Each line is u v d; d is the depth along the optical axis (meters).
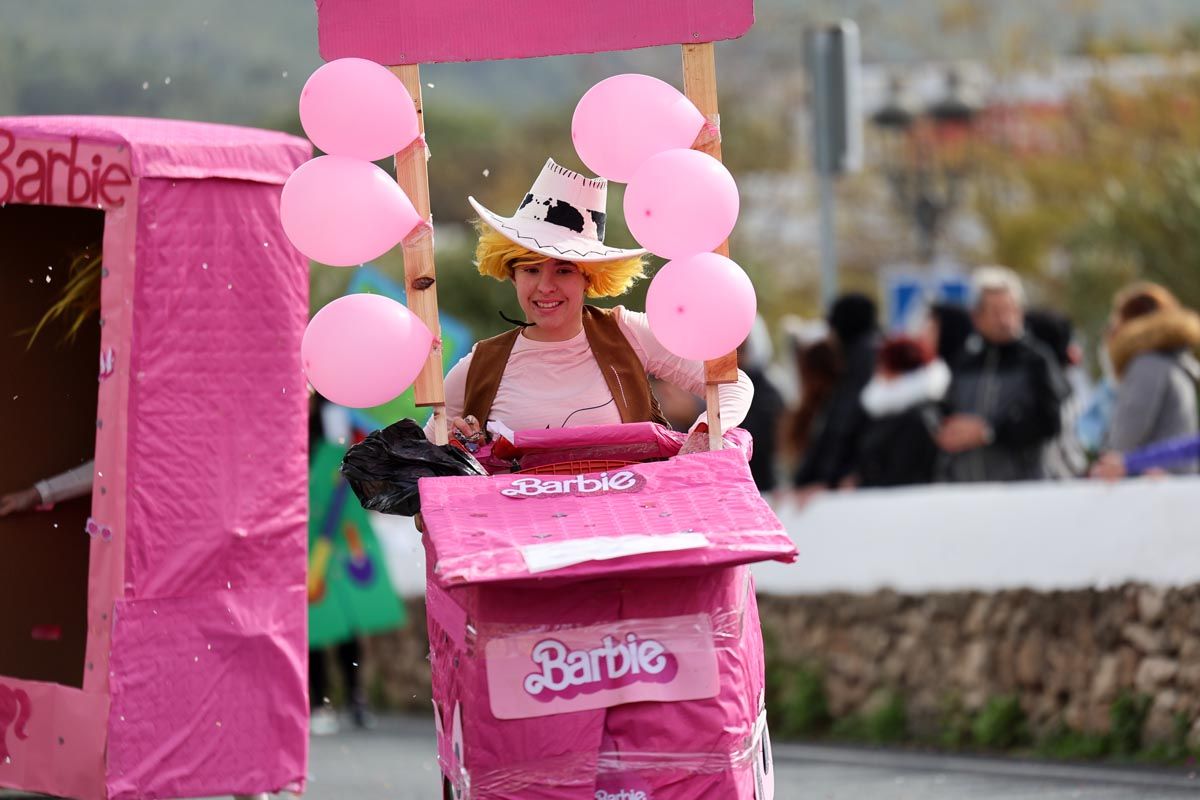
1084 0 65.75
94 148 14.12
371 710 27.52
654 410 11.93
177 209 14.12
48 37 97.00
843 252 72.19
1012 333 21.55
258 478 14.41
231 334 14.34
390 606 23.91
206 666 14.18
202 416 14.23
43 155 14.30
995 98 65.50
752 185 78.50
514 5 11.88
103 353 14.22
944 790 16.64
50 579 16.27
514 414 11.82
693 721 10.22
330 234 11.37
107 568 14.06
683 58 11.66
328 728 24.17
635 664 10.19
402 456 10.98
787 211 75.88
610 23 11.79
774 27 83.31
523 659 10.12
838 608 21.20
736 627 10.31
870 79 65.44
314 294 34.78
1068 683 18.56
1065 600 18.67
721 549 9.94
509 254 11.65
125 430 14.02
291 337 14.56
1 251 15.91
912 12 69.31
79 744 14.12
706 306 10.92
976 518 19.81
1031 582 19.05
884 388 22.03
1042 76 65.19
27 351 16.08
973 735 19.42
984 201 65.38
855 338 22.80
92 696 14.08
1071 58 65.25
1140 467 19.25
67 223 16.17
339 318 11.33
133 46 98.31
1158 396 19.70
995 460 21.53
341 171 11.37
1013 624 19.20
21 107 96.06
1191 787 15.77
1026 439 21.36
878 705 20.59
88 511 16.45
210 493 14.24
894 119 49.97
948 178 66.69
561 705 10.12
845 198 72.62
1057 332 22.67
